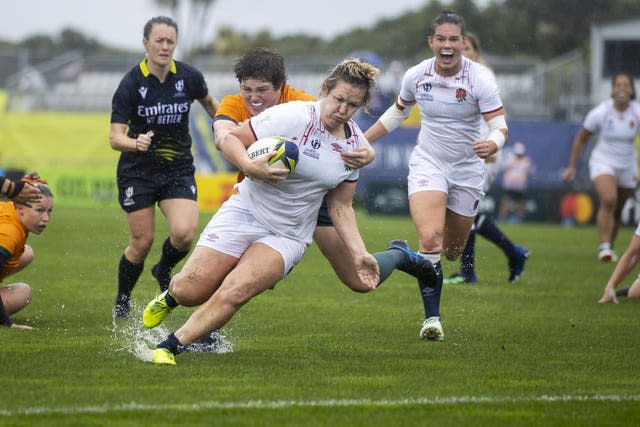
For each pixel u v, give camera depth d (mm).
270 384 20578
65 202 90562
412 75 28781
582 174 83312
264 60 22688
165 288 30094
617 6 135500
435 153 28812
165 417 17641
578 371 22938
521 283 41094
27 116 91875
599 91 94688
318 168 21375
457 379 21656
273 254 21688
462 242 30188
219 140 21594
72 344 24750
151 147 29531
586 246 59562
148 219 29469
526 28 139500
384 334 28000
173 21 29375
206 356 23641
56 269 42000
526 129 83688
